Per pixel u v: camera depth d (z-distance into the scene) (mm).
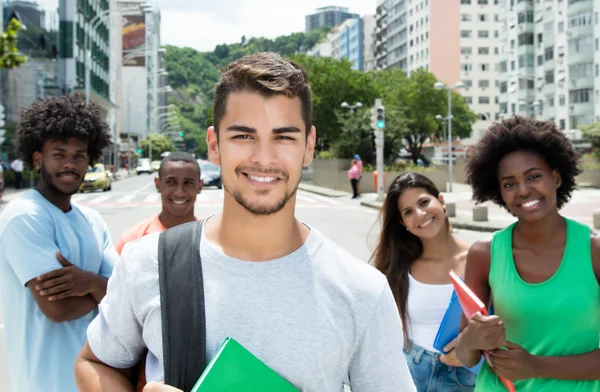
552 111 74500
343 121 41438
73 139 2734
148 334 1551
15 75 38531
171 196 3977
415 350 3262
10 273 2596
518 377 2264
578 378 2295
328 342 1501
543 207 2443
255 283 1524
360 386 1585
